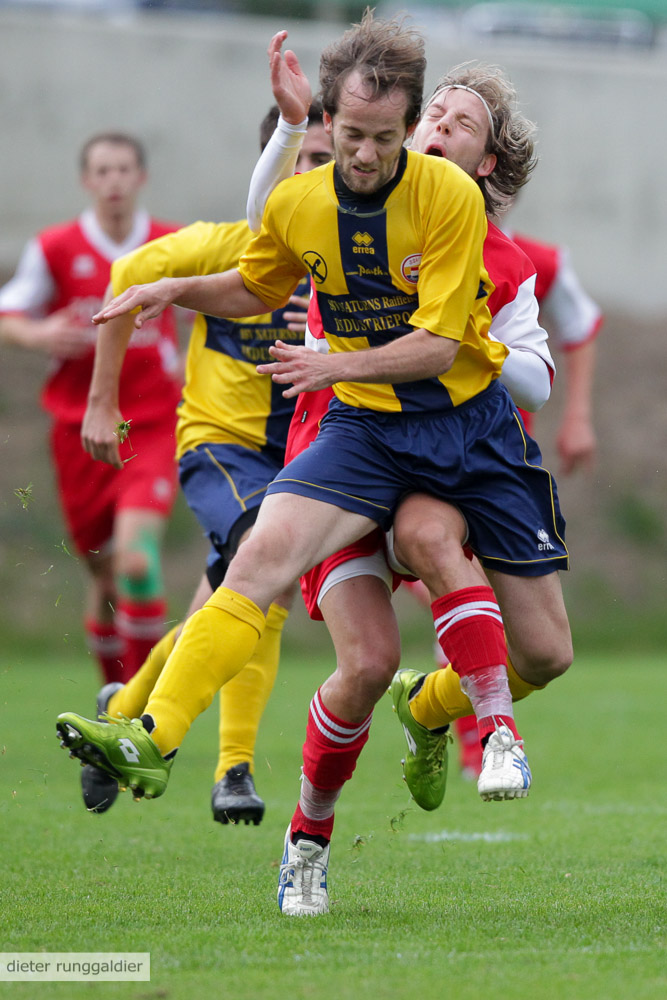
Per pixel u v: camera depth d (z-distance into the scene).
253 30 61.81
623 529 56.41
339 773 12.09
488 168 13.95
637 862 14.83
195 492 17.41
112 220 27.95
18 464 52.00
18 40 57.44
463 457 12.00
